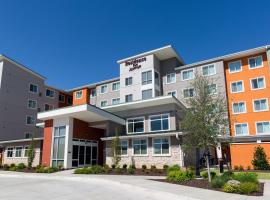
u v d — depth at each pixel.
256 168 25.92
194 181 14.95
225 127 16.19
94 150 31.36
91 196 11.48
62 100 56.69
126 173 22.14
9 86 43.81
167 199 10.94
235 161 27.44
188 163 25.75
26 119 46.22
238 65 37.88
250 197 10.84
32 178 20.25
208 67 39.16
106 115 29.05
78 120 29.48
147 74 41.09
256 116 34.81
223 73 37.59
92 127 31.56
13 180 18.55
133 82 42.19
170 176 16.00
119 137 27.92
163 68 43.38
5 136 41.56
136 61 42.91
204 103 16.33
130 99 41.69
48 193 12.34
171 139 25.23
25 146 33.88
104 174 22.20
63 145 27.77
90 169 23.25
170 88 41.62
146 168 25.47
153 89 39.72
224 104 16.88
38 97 49.88
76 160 28.20
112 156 26.70
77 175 21.30
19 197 11.24
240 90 36.78
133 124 30.89
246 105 35.88
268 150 26.41
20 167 28.69
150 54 41.66
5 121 42.03
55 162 27.95
